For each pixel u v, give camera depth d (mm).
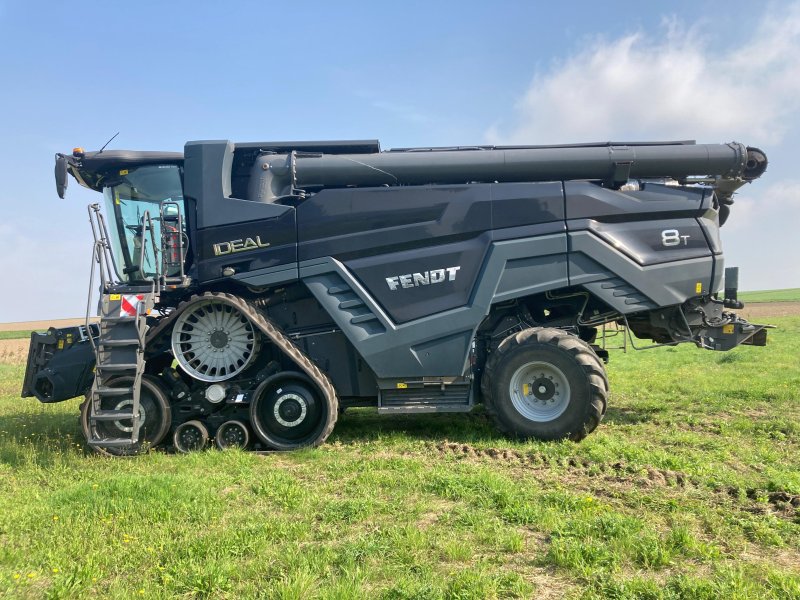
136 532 4199
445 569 3525
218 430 6992
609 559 3559
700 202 7285
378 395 7262
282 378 7102
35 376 7629
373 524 4328
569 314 7762
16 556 3889
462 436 7234
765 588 3213
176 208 7387
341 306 7109
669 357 17438
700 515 4344
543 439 6793
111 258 7336
